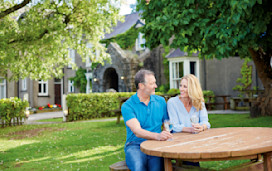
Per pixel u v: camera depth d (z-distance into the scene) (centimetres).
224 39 671
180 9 719
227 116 1241
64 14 1234
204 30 686
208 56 750
